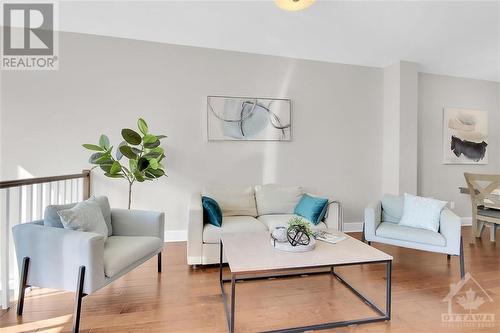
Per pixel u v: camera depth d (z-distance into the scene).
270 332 1.62
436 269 2.60
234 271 1.54
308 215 2.85
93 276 1.60
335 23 2.79
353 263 1.71
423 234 2.49
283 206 3.21
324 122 3.80
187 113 3.35
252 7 2.52
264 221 2.89
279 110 3.60
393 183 3.85
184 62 3.33
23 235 1.72
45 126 3.01
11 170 2.95
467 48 3.39
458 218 2.41
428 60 3.77
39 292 2.09
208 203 2.67
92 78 3.11
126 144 2.93
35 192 2.46
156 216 2.33
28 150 2.98
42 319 1.74
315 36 3.08
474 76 4.43
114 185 3.20
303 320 1.76
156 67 3.26
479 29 2.90
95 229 1.89
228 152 3.47
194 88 3.36
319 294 2.11
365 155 3.97
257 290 2.17
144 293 2.10
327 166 3.82
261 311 1.86
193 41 3.23
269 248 1.91
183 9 2.56
